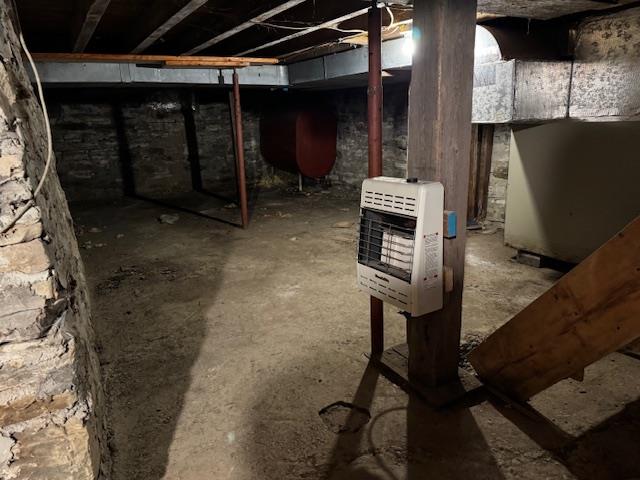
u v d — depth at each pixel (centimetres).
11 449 108
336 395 207
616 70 252
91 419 120
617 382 209
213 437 182
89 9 221
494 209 471
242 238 464
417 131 172
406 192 164
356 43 352
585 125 300
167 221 536
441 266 173
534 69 245
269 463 168
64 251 138
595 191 303
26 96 121
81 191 657
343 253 408
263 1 236
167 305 309
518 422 185
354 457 170
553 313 161
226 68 449
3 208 97
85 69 412
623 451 168
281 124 654
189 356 243
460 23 157
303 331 268
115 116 654
